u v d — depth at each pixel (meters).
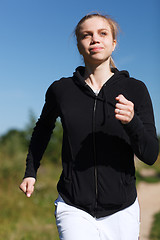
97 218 1.97
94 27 2.05
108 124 1.95
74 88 2.08
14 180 9.11
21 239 5.96
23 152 13.58
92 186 1.95
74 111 2.02
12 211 7.47
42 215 7.54
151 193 13.59
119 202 1.94
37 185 9.48
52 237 6.11
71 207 1.98
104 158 1.94
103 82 2.09
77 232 1.90
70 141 2.01
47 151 13.99
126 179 1.96
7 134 20.16
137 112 1.99
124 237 1.94
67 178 2.01
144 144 1.84
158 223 7.67
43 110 2.34
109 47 2.07
